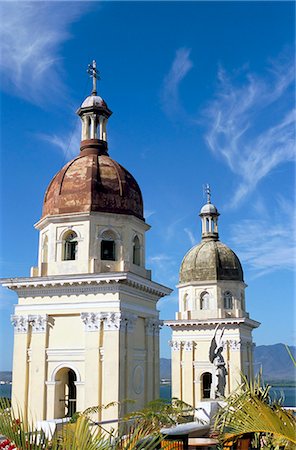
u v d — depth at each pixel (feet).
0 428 28.78
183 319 168.55
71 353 97.55
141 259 109.29
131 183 110.52
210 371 164.96
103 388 93.81
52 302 100.37
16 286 101.65
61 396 99.04
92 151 112.88
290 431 27.71
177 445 50.93
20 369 99.40
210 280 169.78
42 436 29.84
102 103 116.78
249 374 168.45
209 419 67.77
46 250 107.65
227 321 164.04
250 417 28.37
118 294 97.14
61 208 104.78
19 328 101.19
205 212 183.11
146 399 103.86
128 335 98.78
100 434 30.78
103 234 103.91
